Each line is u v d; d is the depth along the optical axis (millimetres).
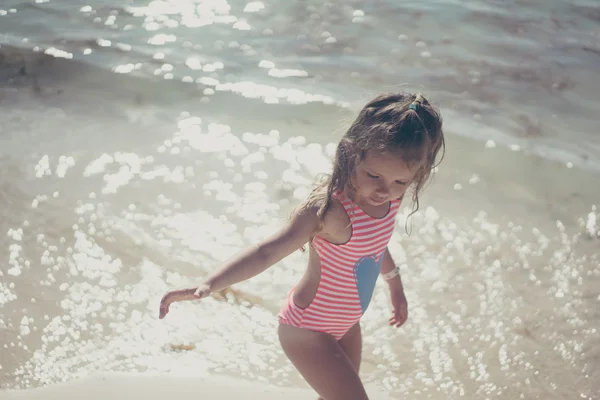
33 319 3498
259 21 7699
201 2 8227
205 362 3332
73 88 6016
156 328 3520
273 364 3354
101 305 3641
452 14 7902
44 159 4887
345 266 2664
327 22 7664
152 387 3139
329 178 2654
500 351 3459
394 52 6930
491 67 6633
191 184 4715
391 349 3479
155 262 3980
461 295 3834
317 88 6098
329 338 2732
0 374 3152
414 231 4340
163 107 5766
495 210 4562
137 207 4445
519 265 4066
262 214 4438
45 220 4262
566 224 4438
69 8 7902
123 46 6863
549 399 3180
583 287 3891
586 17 7906
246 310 3703
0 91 5898
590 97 6102
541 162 5094
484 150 5207
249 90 6047
